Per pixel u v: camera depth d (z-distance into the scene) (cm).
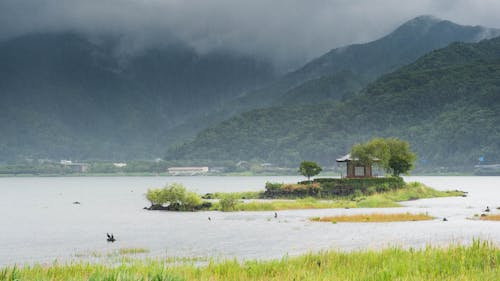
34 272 3362
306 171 14150
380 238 6084
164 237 6725
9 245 6200
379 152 14538
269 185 13775
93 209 12444
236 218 9069
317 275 3081
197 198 11462
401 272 3017
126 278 2594
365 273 3041
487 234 6297
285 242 6000
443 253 3584
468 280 2802
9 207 13562
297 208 10812
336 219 8344
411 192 13925
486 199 13675
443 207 10931
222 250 5541
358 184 13150
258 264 3522
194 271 3316
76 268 3528
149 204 14312
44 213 11412
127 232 7375
